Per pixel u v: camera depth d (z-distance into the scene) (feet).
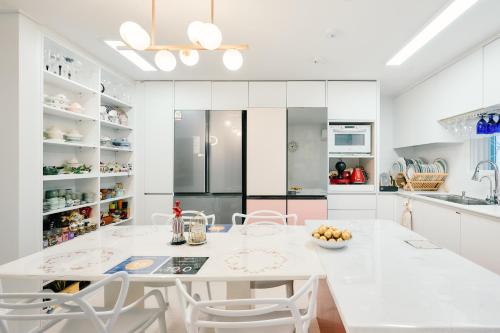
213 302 2.90
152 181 11.82
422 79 11.28
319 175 11.12
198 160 11.40
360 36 7.81
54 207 7.74
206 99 11.70
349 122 11.89
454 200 9.67
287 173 11.14
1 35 6.69
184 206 11.41
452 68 9.40
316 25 7.23
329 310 5.58
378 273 3.63
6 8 6.55
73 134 8.68
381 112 14.14
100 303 7.73
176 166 11.46
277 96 11.59
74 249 5.04
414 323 2.42
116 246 5.23
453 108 9.32
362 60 9.52
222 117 11.39
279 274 3.79
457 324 2.39
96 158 9.46
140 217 11.85
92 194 9.40
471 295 2.96
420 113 11.46
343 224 6.71
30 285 5.36
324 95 11.57
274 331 3.88
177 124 11.50
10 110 6.72
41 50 7.32
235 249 4.99
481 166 9.45
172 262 4.34
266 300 2.96
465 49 8.55
